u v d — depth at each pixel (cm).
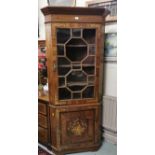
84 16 199
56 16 194
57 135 214
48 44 203
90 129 222
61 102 210
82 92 214
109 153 220
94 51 210
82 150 223
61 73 208
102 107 238
